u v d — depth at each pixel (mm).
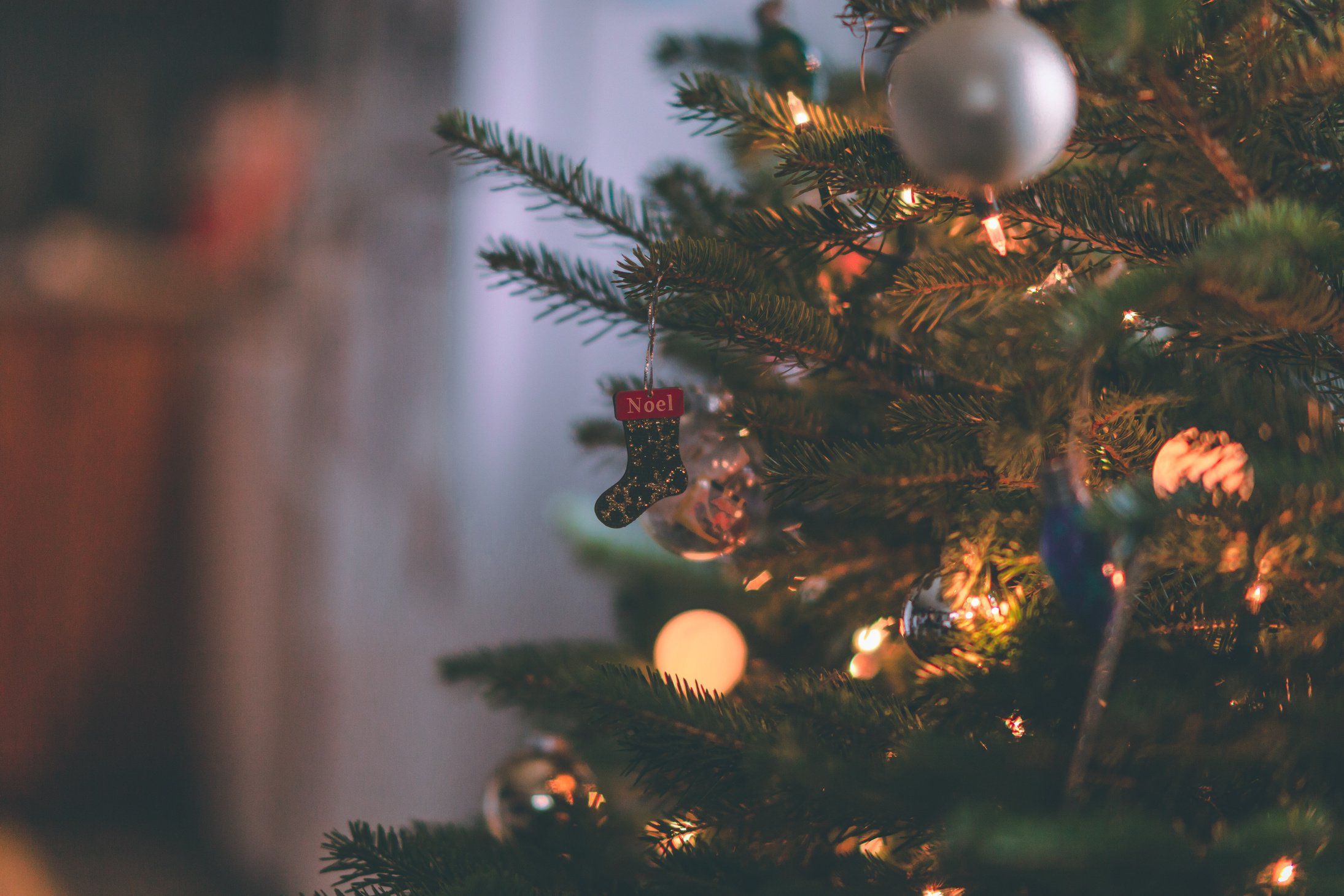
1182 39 991
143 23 3869
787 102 1115
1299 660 1009
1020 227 1097
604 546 1479
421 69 2502
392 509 2605
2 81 3824
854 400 1181
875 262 1119
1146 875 905
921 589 1071
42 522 3750
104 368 3785
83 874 3393
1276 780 992
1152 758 987
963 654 1049
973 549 1051
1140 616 1026
